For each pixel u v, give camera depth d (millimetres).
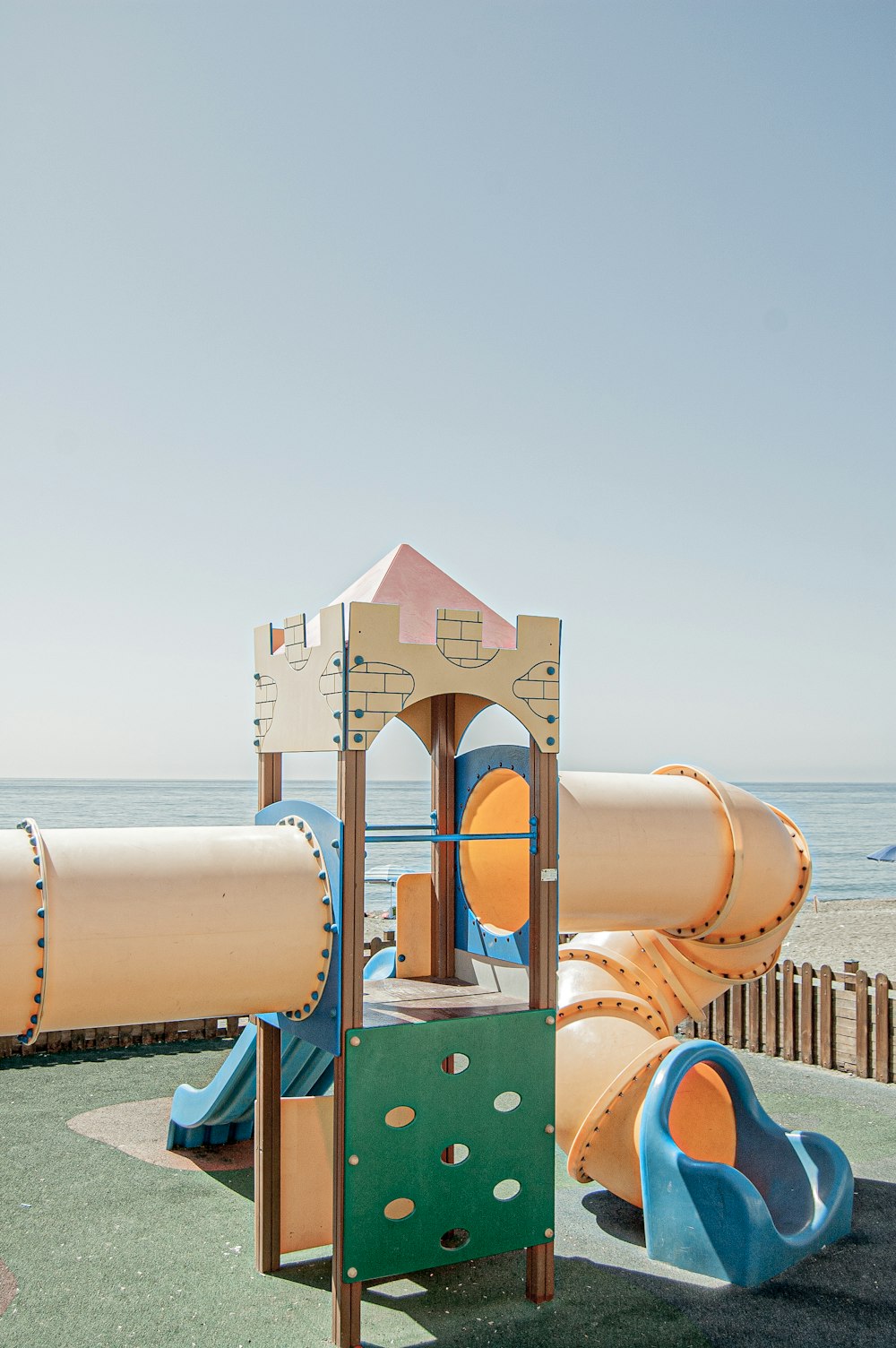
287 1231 5887
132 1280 5664
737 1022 11000
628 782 6863
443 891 6930
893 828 94625
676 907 6844
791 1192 6484
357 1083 5016
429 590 5945
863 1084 9578
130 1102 8953
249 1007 5074
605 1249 6219
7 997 4469
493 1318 5316
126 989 4691
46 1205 6691
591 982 7367
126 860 4836
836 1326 5242
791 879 7277
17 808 102812
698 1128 6895
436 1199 5207
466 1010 5621
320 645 5398
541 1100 5586
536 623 5777
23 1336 5027
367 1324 5242
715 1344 5051
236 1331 5113
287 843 5301
